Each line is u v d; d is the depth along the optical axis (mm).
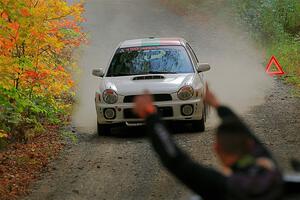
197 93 42719
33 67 41688
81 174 33875
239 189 11484
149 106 12711
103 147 40438
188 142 40281
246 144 12016
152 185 31000
